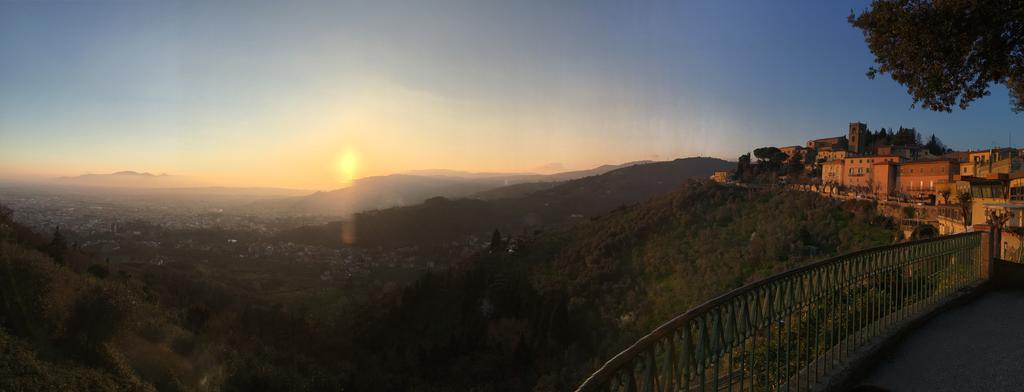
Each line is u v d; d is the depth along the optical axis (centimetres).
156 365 2805
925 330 610
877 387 461
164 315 3850
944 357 516
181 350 3228
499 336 5575
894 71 710
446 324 6128
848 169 6378
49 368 2158
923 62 661
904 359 525
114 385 2348
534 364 4744
